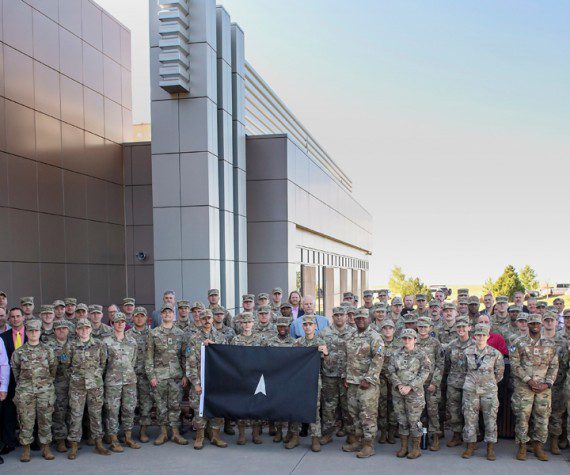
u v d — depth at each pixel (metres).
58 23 15.95
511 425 9.50
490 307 12.83
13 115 14.00
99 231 17.59
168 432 10.19
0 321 9.86
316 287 24.52
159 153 14.83
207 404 9.27
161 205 14.84
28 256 14.38
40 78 15.07
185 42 14.53
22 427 8.69
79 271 16.47
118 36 19.30
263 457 8.73
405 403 8.68
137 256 18.91
